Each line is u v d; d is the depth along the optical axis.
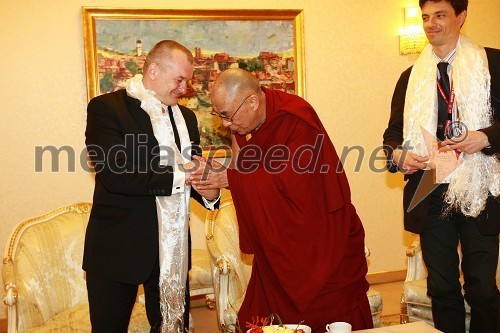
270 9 4.55
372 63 4.89
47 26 4.18
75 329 2.66
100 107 2.48
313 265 2.47
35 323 2.74
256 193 2.43
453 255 2.81
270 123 2.48
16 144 4.20
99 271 2.44
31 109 4.20
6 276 2.66
